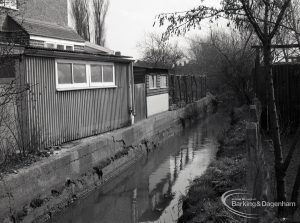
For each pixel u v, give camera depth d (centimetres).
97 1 3519
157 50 4166
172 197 1030
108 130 1429
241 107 2055
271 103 479
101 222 865
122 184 1176
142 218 884
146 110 1900
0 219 711
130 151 1444
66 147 1077
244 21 483
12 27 1366
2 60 820
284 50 1165
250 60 1812
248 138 438
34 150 981
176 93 2697
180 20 482
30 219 801
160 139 1905
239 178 769
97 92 1354
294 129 1123
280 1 458
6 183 737
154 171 1325
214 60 2919
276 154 485
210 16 475
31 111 991
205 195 754
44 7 1719
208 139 1930
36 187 838
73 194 990
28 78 985
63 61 1142
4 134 888
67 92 1170
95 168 1140
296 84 1159
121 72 1547
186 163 1421
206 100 3322
